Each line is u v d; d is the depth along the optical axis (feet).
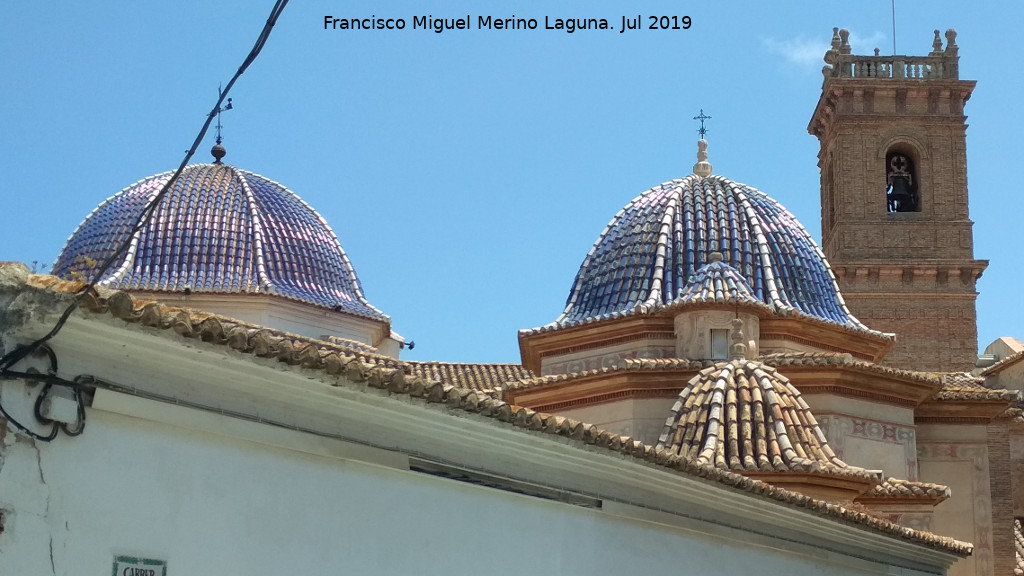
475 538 47.91
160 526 37.83
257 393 40.68
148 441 37.83
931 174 204.85
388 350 128.47
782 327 102.17
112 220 119.14
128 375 37.40
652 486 55.42
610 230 113.09
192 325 37.78
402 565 45.03
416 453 46.11
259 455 40.88
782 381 88.22
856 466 94.43
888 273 201.77
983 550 101.14
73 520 35.68
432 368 126.11
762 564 62.49
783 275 107.65
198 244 117.60
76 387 35.86
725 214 110.83
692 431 82.79
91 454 36.35
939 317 200.75
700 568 58.49
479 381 122.01
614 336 103.30
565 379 98.37
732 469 77.82
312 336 118.83
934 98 206.39
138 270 115.24
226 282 115.65
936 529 101.76
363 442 44.14
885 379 96.12
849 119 206.08
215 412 39.45
